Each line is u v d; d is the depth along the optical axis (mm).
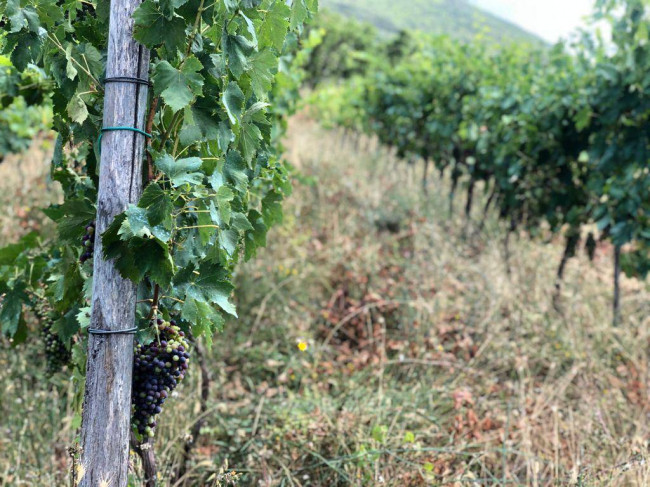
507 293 5262
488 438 3482
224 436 3564
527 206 6680
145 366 2043
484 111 7430
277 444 3381
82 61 2029
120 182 1845
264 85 2131
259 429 3576
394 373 4414
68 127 2191
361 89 11875
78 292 2373
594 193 5906
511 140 6492
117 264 1823
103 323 1864
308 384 4172
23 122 5195
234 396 4055
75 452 1972
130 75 1833
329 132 14148
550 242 6664
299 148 10023
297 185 7613
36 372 3861
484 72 8383
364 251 5953
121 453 1914
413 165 9734
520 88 6781
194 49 1906
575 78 5879
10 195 5906
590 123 5785
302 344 3457
